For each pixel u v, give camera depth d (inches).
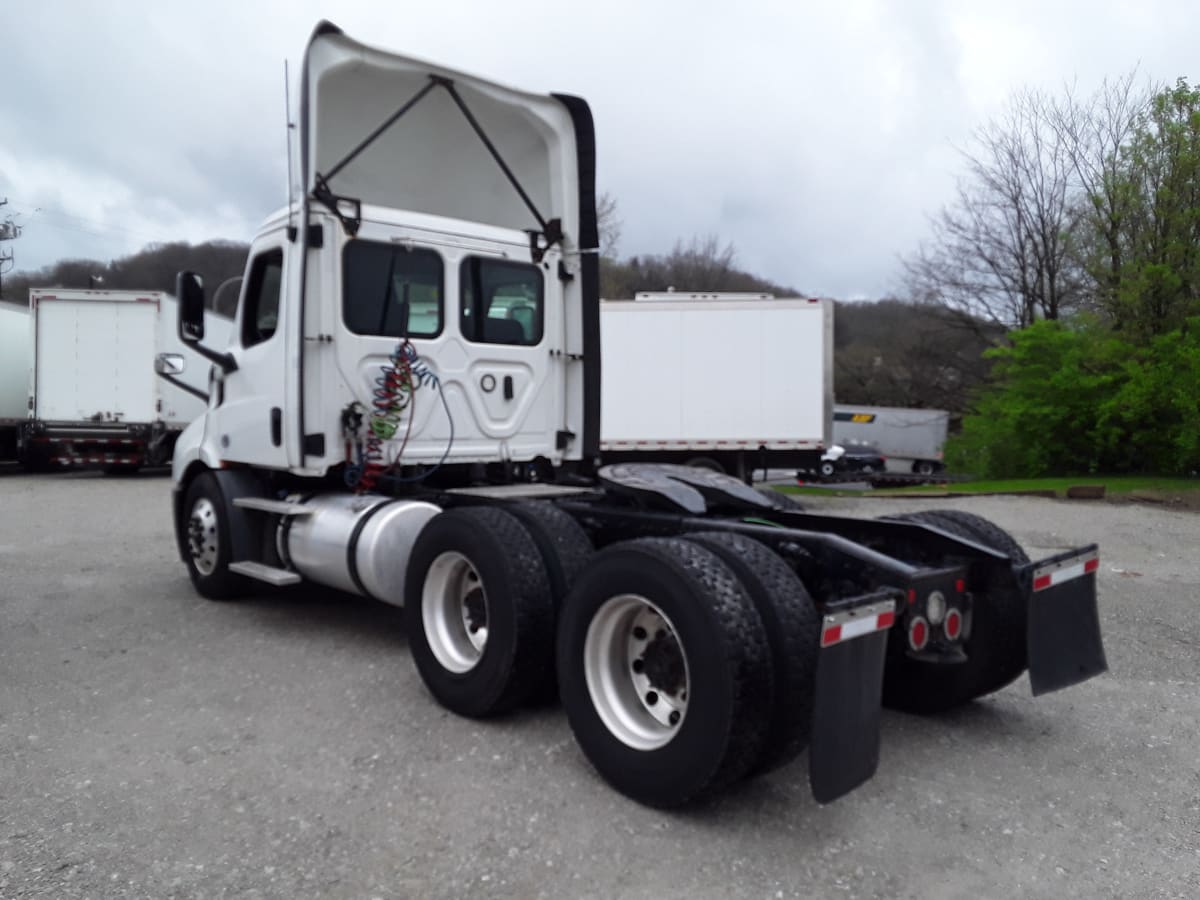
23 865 125.0
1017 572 163.9
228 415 266.1
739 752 131.1
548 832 135.8
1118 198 895.1
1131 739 177.0
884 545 181.6
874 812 144.2
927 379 1561.3
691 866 126.8
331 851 129.8
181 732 174.2
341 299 231.6
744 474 651.5
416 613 190.4
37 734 172.6
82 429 745.6
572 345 274.4
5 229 1663.4
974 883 123.6
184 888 119.7
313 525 235.0
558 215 270.5
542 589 171.2
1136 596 312.5
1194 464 771.4
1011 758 167.2
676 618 136.0
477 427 252.8
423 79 243.1
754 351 638.5
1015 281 1184.8
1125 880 124.9
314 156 226.7
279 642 235.9
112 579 313.9
